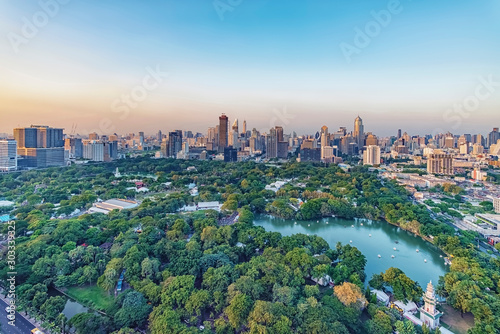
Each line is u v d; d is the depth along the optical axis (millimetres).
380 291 121125
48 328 96000
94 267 131750
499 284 117688
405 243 189250
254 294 109000
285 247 154500
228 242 166125
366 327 97938
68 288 125812
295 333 93125
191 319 99062
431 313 101688
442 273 149000
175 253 144750
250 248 158375
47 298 110438
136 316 99438
